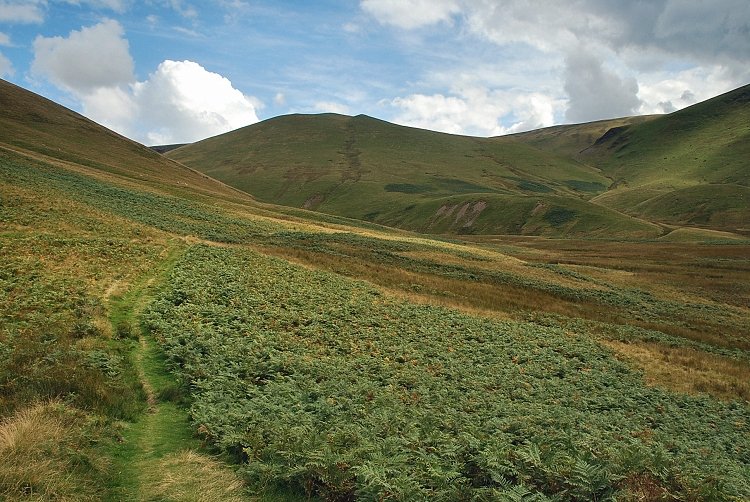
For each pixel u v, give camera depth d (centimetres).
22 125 10469
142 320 2123
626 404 2025
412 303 3481
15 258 2706
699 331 4162
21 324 1786
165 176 11194
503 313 3738
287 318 2492
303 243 5803
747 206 18312
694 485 1014
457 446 1099
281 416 1253
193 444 1123
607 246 11088
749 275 7194
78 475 899
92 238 3562
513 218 18262
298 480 970
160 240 4106
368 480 926
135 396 1345
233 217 6888
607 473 968
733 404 2278
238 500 914
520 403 1809
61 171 6875
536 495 892
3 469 837
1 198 4119
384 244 6381
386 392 1669
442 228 19275
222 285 2917
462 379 2009
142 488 930
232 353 1778
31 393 1177
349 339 2345
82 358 1488
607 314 4297
